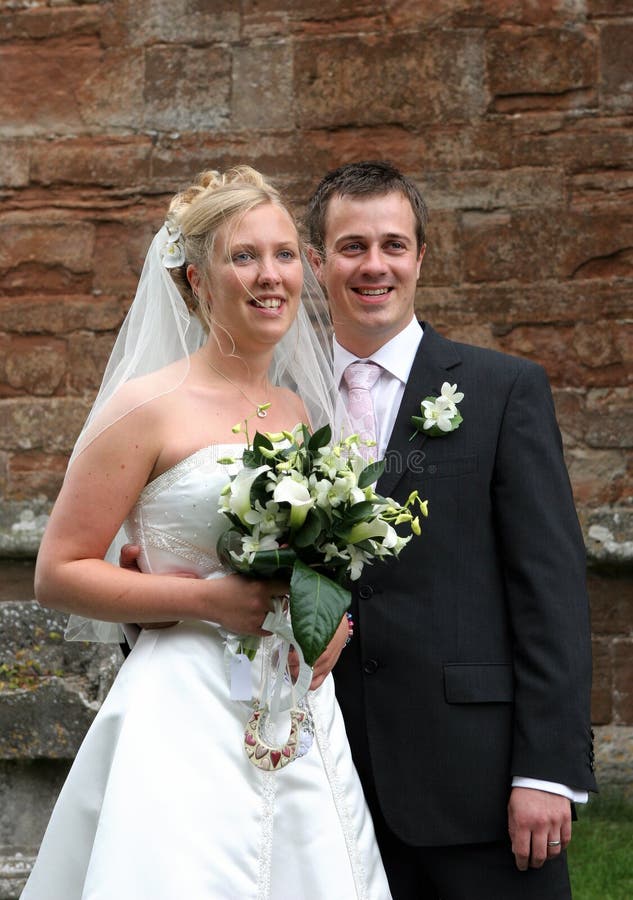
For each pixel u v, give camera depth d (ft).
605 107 19.11
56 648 14.93
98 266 19.94
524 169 19.21
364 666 9.99
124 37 19.97
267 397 9.76
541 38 19.22
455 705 9.80
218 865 8.52
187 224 9.48
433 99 19.38
